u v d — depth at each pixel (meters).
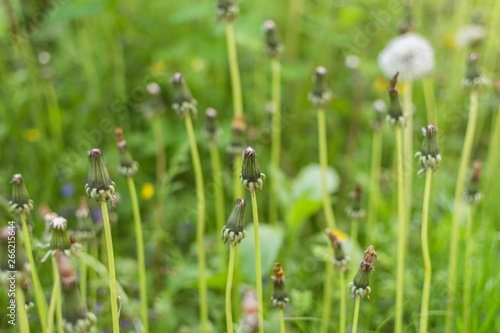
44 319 0.56
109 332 0.66
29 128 0.93
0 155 0.86
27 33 0.87
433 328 0.66
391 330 0.67
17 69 0.95
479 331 0.62
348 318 0.67
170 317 0.69
